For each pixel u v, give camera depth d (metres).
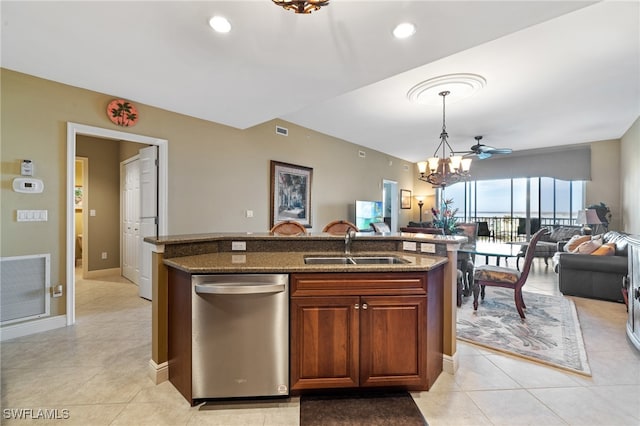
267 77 2.76
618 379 2.07
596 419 1.68
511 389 1.96
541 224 7.44
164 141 3.70
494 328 2.95
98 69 2.66
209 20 1.94
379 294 1.86
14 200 2.74
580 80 3.48
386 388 1.90
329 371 1.85
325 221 6.08
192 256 2.22
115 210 5.41
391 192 8.37
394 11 1.82
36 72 2.74
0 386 1.99
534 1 1.71
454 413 1.73
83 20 1.95
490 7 1.78
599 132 5.77
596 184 6.45
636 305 2.54
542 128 5.49
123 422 1.66
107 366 2.24
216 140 4.25
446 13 1.83
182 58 2.44
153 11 1.86
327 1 1.45
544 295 4.11
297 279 1.82
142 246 3.97
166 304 2.06
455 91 3.73
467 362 2.31
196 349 1.79
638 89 3.73
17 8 1.82
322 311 1.83
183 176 3.91
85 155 5.06
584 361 2.30
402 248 2.51
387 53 2.31
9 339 2.70
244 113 3.84
